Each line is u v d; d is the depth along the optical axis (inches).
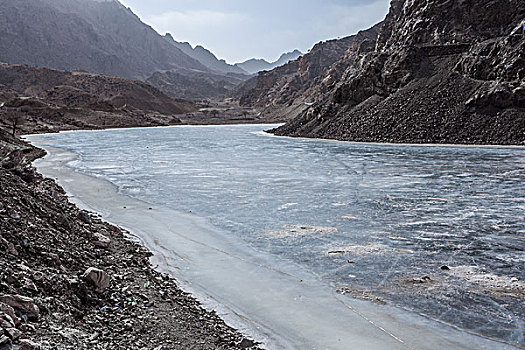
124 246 396.2
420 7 2422.5
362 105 2079.2
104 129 3304.6
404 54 2031.3
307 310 275.6
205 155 1347.2
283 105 5890.8
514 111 1587.1
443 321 262.8
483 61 1765.5
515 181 792.9
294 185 776.9
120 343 207.6
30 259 278.1
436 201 627.2
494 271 348.5
